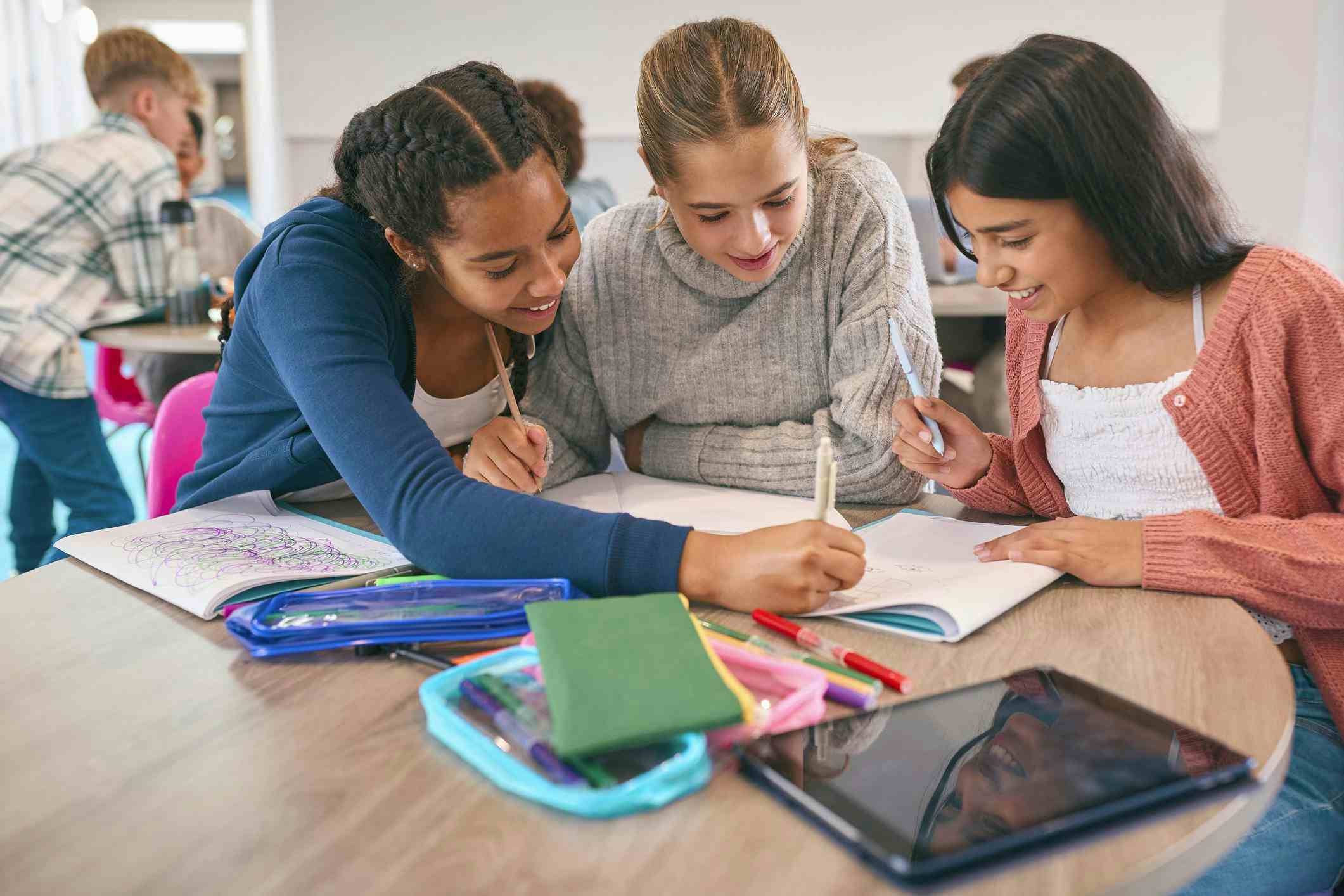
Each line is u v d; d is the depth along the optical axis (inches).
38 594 33.3
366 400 34.5
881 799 20.6
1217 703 24.8
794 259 45.8
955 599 29.6
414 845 20.0
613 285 48.6
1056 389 39.0
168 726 24.8
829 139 48.4
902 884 18.3
